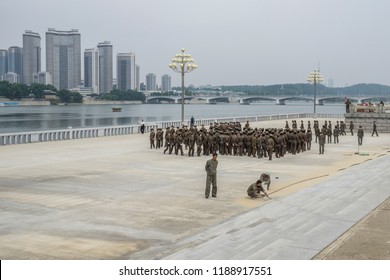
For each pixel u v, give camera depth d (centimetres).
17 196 2339
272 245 1462
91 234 1716
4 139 4931
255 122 9394
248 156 4084
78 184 2683
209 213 2045
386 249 1369
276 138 4031
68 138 5622
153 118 17188
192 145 4053
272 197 2366
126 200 2281
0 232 1727
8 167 3300
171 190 2539
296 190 2552
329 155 4250
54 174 3022
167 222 1891
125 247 1572
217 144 4175
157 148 4641
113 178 2898
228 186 2673
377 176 2758
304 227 1691
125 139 5619
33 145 4819
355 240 1466
